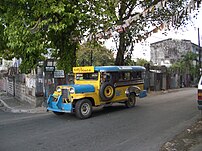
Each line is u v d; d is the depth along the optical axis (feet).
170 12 39.73
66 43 50.88
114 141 26.43
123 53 67.92
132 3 53.26
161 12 46.57
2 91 94.02
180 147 24.31
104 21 44.73
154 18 52.26
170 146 24.57
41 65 51.70
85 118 38.91
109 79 43.70
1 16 46.93
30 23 45.37
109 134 29.25
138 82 50.42
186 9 23.52
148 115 40.73
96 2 46.88
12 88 75.51
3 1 46.21
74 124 34.96
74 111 39.14
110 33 34.73
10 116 42.42
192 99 63.72
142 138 27.45
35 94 51.31
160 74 101.91
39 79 51.44
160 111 44.55
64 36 50.21
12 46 45.42
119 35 62.03
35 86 51.39
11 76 77.56
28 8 46.34
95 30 44.32
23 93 61.31
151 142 25.95
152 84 95.45
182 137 27.68
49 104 41.52
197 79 152.05
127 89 47.37
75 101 38.93
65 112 40.22
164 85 104.83
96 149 23.90
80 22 47.44
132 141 26.37
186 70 150.61
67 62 51.96
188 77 142.61
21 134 29.78
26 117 41.09
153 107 49.37
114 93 44.16
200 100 34.55
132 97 49.29
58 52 51.75
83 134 29.40
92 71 42.47
